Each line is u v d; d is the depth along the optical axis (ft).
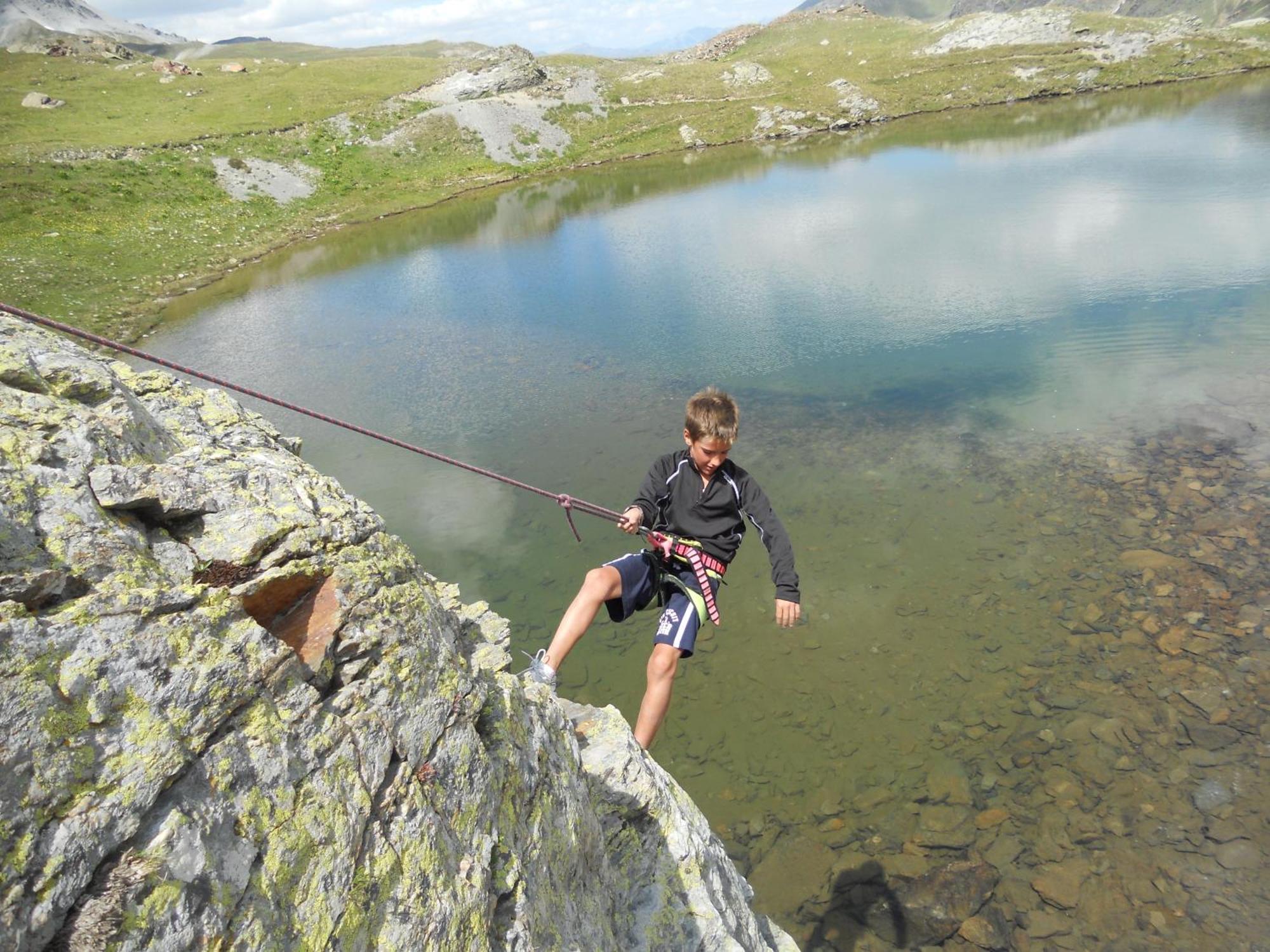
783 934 22.67
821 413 67.00
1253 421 56.39
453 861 10.38
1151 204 120.26
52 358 11.17
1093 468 53.67
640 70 325.42
